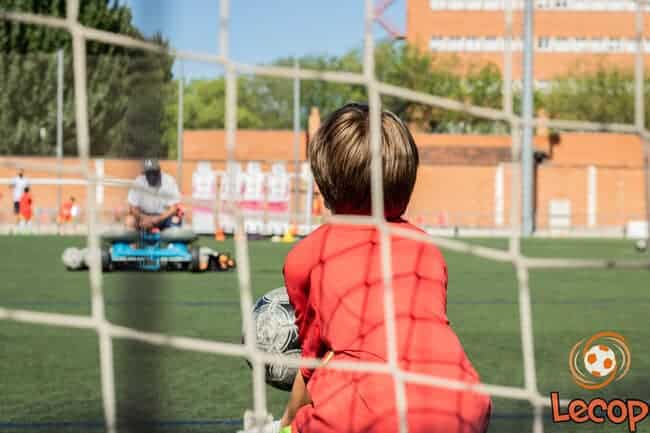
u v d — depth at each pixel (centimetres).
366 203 243
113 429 213
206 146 3512
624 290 952
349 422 221
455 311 738
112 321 616
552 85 4559
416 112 4438
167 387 411
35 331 584
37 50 3003
